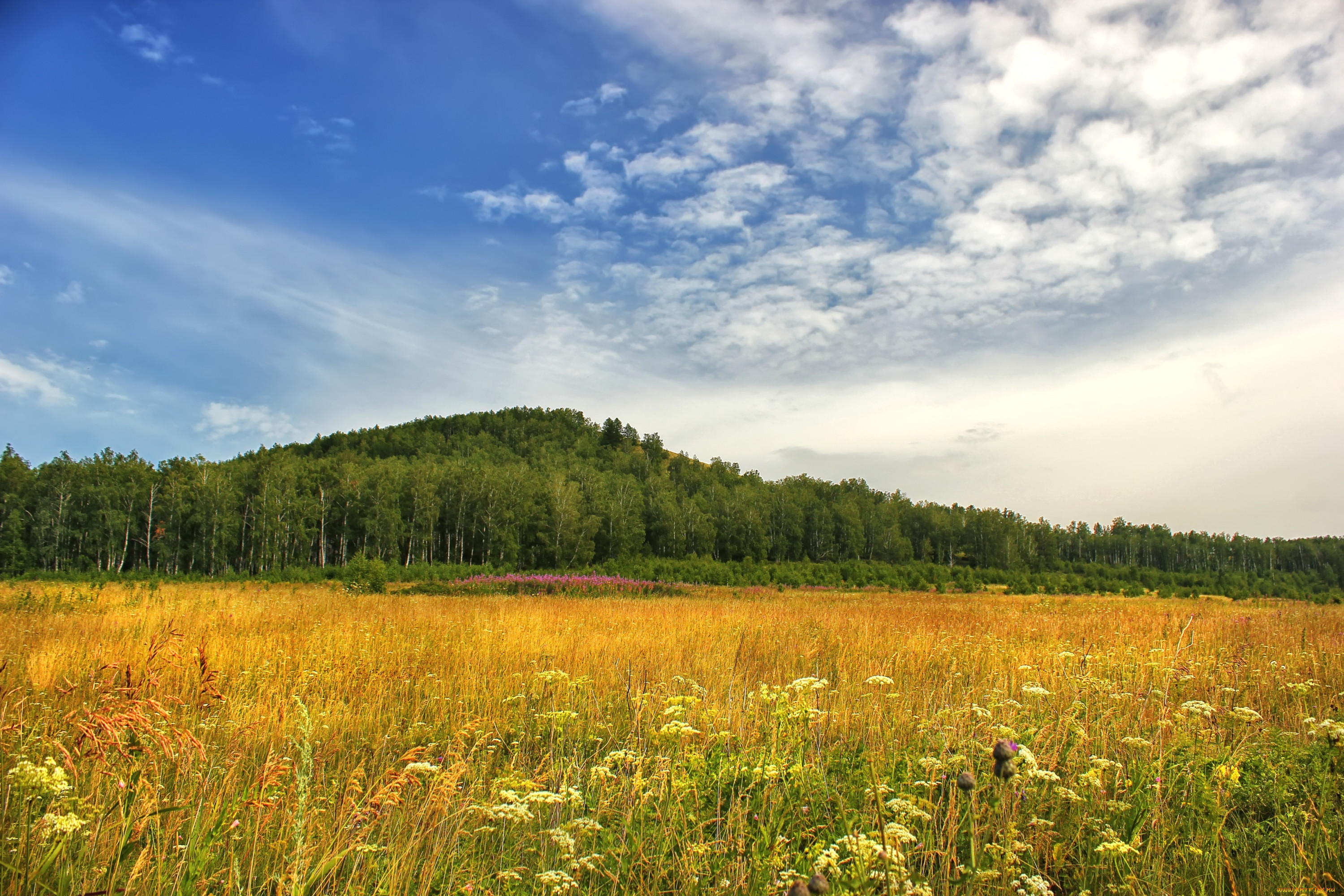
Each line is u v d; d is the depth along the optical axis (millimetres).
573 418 175625
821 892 2086
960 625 14062
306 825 3402
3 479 66938
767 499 112062
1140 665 7570
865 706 6109
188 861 3074
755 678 8266
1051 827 3514
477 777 4316
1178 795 3973
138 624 11469
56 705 5703
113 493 68625
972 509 123438
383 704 6684
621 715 6430
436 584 35375
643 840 3451
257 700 6125
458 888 3055
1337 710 5805
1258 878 3189
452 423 165000
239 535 72062
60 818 2883
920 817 3480
